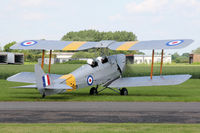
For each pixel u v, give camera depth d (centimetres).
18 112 2388
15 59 17400
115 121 2061
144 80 3575
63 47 3425
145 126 1828
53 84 3011
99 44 3469
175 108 2628
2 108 2583
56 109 2542
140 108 2620
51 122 2017
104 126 1820
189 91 4312
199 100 3161
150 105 2811
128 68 3981
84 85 3350
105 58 3644
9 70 10325
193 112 2422
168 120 2095
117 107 2672
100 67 3544
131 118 2164
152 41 3406
